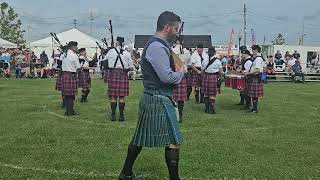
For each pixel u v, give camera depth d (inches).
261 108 361.7
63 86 298.5
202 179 153.0
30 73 800.3
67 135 225.5
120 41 278.2
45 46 1011.9
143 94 136.6
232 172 161.9
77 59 299.6
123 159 177.2
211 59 322.3
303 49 1077.8
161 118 133.3
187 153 189.0
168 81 130.7
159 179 151.8
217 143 210.2
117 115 301.0
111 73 278.2
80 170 161.0
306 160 181.3
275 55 932.6
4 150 190.2
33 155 182.5
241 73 350.9
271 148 201.9
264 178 155.3
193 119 290.8
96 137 220.5
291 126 266.5
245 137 227.3
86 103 376.2
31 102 377.4
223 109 352.5
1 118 279.0
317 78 839.1
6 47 956.6
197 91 391.2
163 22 133.8
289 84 729.6
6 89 520.1
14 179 148.6
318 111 346.0
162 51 130.8
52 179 149.3
